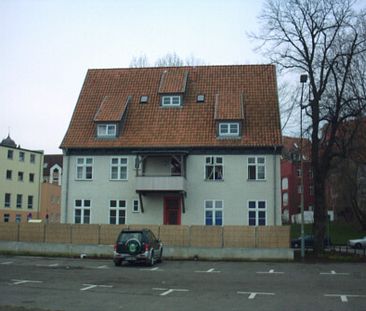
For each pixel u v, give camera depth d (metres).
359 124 33.34
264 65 41.53
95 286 17.00
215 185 36.34
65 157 38.09
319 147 35.41
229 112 37.03
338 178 62.88
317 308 12.87
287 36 32.62
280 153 36.06
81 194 37.59
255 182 36.03
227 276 20.81
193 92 40.12
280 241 29.95
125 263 26.94
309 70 32.16
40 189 79.38
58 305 13.01
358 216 64.62
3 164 72.00
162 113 38.88
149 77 42.28
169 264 26.64
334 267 25.38
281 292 15.94
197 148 36.56
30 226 33.09
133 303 13.45
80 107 40.41
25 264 25.50
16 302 13.43
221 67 42.00
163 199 36.78
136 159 36.62
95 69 43.62
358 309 12.75
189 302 13.71
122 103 39.75
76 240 32.22
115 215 37.12
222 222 36.00
